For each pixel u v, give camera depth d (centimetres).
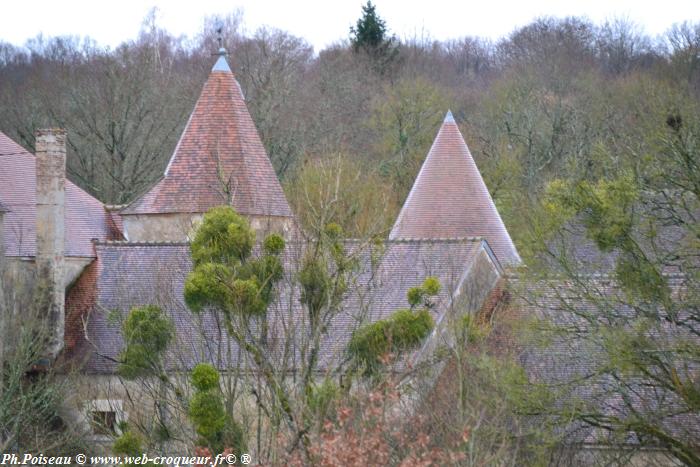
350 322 5947
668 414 5659
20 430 6284
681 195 5875
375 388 4191
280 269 4412
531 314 6091
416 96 15675
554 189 5912
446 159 9831
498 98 16225
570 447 5675
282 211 9256
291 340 4984
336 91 16812
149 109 13712
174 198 9219
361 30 19925
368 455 3928
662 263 5828
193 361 5547
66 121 13862
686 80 13025
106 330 7650
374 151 15238
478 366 5200
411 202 9844
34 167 8681
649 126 6341
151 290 7375
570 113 14638
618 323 5919
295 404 4184
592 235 5809
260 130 14300
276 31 17462
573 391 6209
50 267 7538
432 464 4225
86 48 17700
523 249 6147
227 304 4225
